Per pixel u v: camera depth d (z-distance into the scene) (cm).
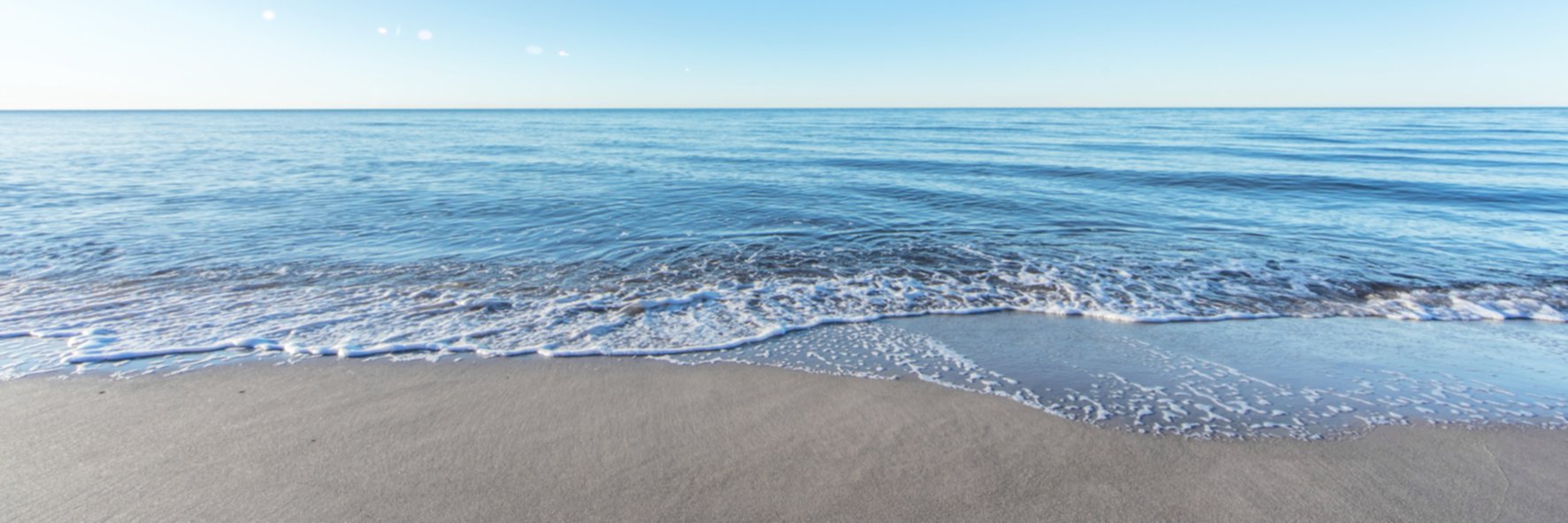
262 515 232
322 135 3675
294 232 818
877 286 597
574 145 2847
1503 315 514
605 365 390
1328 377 376
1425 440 294
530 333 452
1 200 1045
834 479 257
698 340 441
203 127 4903
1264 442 291
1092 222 937
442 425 304
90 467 263
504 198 1138
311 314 489
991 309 525
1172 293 576
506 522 228
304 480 255
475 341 434
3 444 281
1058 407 330
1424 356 416
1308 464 273
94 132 3978
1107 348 431
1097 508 239
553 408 325
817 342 439
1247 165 1770
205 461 269
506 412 319
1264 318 509
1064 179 1488
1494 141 2862
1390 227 897
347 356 401
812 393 348
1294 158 2044
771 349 425
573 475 259
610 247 759
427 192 1212
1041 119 7006
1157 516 235
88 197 1088
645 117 10200
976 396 345
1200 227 902
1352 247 765
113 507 236
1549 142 2780
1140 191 1276
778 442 289
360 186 1300
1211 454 280
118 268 626
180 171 1561
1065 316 511
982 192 1252
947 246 773
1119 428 305
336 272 627
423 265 658
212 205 1019
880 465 269
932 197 1180
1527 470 268
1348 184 1357
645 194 1213
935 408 328
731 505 238
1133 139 3148
